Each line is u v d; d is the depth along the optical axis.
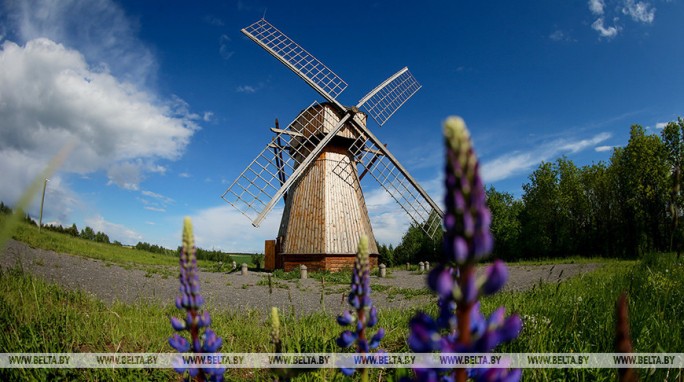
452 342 1.30
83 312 10.48
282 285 22.00
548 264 34.12
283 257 29.11
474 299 1.17
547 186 48.03
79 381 5.59
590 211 46.06
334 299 17.69
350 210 29.06
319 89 27.67
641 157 36.44
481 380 1.31
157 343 7.69
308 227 28.31
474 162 1.14
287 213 30.20
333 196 28.61
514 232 50.94
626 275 11.77
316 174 28.91
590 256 43.12
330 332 7.61
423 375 1.35
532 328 5.75
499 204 53.09
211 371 2.58
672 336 5.15
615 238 42.34
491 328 1.24
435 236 29.12
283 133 27.45
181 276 2.57
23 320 8.17
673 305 6.76
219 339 2.66
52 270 19.92
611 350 5.05
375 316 2.67
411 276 28.95
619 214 42.84
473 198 1.13
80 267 23.02
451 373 1.68
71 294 13.29
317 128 28.27
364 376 2.75
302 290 20.83
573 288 11.00
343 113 28.72
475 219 1.13
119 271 24.31
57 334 7.53
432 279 1.21
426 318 1.38
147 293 17.56
